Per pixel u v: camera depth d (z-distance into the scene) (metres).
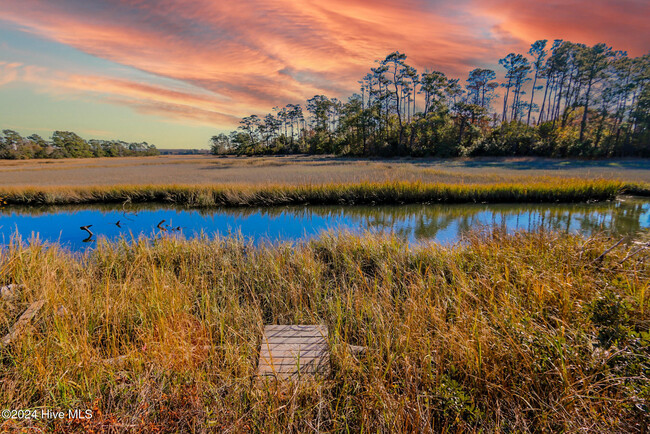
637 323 2.44
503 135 47.88
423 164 34.25
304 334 3.08
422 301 3.43
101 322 3.22
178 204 15.30
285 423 1.96
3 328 2.92
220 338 3.03
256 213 13.21
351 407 2.14
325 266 5.40
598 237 5.25
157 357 2.50
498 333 2.60
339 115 74.12
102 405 2.04
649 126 39.19
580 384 2.07
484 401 2.12
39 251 5.22
